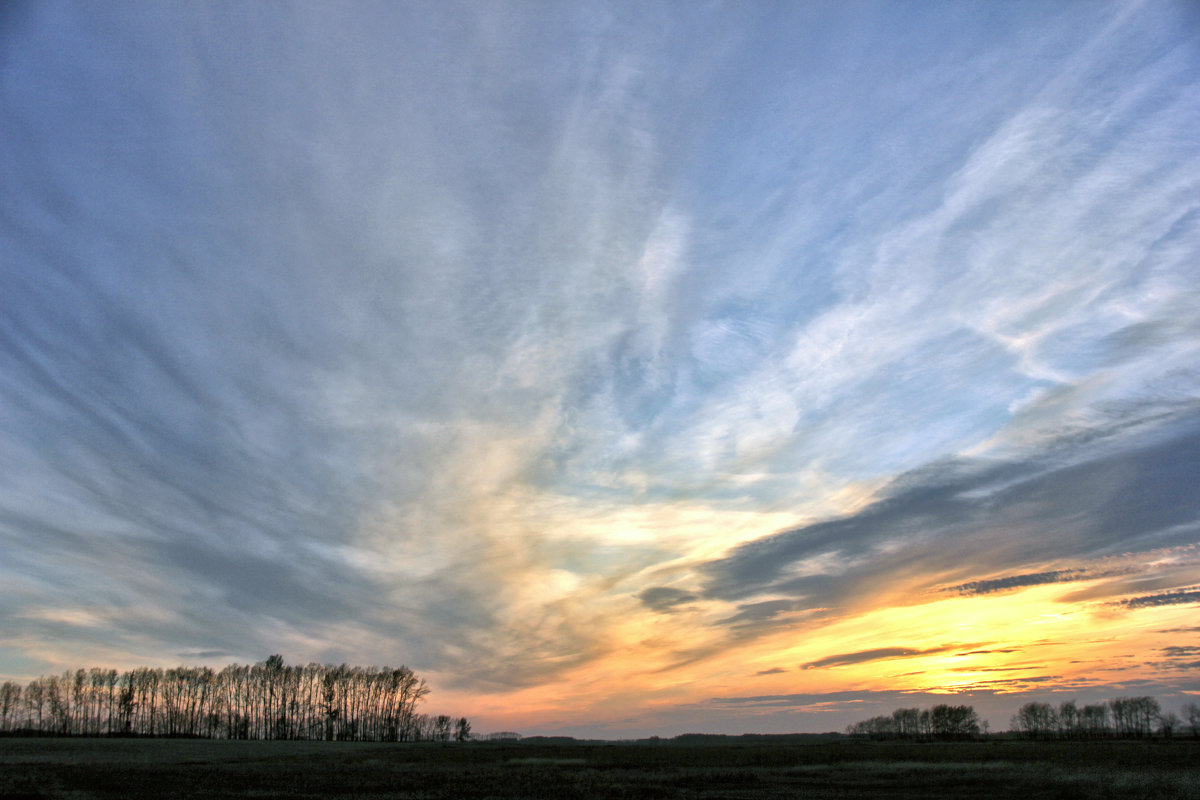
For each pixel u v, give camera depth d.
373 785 40.22
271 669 170.75
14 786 36.47
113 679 156.00
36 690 149.00
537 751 92.94
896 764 55.66
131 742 106.12
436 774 49.06
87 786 38.69
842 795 35.19
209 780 43.19
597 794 35.94
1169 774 38.81
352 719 173.12
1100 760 57.97
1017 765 51.50
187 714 161.25
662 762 64.31
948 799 32.66
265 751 89.19
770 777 45.88
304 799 33.50
